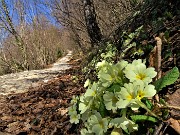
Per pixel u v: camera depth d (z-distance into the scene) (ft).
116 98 4.00
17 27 41.63
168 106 4.02
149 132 4.01
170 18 7.48
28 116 10.33
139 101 3.72
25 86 18.38
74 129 7.60
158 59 5.57
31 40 45.11
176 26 6.75
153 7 9.18
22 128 9.20
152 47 6.90
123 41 9.58
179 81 4.92
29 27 45.24
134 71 4.01
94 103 4.51
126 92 3.76
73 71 20.98
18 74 24.93
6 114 11.19
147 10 9.64
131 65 4.20
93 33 18.90
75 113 5.23
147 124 4.10
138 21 9.78
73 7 23.82
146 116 3.94
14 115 10.86
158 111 4.05
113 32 12.14
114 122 3.84
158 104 4.13
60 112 9.60
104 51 11.34
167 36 6.40
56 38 61.31
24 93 15.25
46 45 51.70
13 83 19.60
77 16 25.45
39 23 45.62
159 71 5.36
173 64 5.64
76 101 5.61
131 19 10.75
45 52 51.26
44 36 48.52
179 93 4.60
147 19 9.09
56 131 8.00
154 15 8.75
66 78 17.70
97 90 4.49
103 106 4.34
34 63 43.70
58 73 24.11
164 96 4.78
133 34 8.61
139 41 7.87
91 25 18.92
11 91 16.93
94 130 3.94
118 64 4.31
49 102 11.72
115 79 4.29
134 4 15.19
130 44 8.06
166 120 3.98
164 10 8.48
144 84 3.82
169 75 4.38
